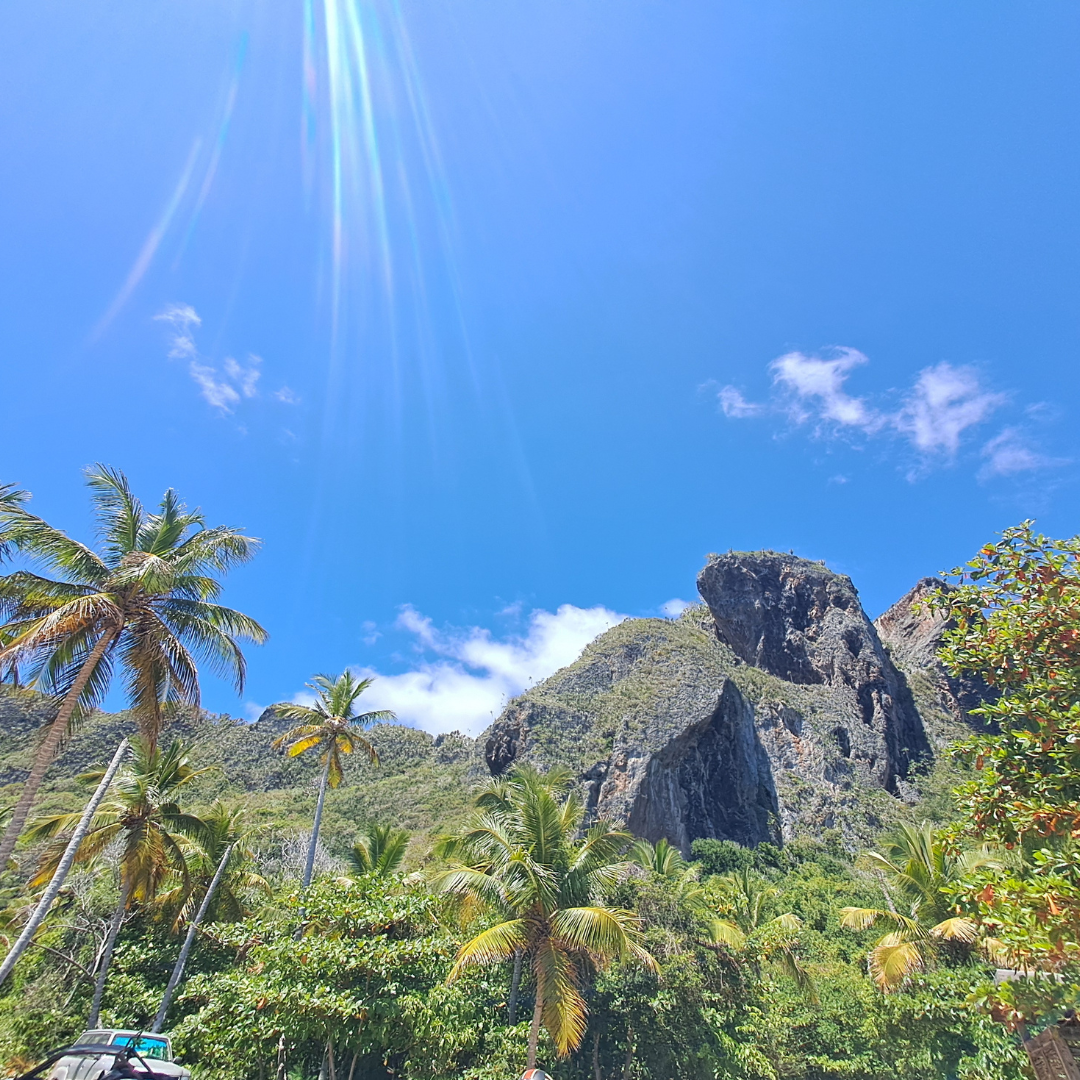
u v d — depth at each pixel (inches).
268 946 634.8
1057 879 293.1
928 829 925.8
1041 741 332.8
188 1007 894.4
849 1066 885.8
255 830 1243.2
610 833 801.6
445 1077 723.4
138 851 891.4
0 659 561.3
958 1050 799.1
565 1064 868.6
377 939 635.5
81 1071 305.7
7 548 668.1
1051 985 313.7
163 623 705.6
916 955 805.9
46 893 611.2
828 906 1515.7
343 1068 817.5
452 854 1013.2
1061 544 359.9
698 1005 914.1
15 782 2223.2
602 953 698.2
